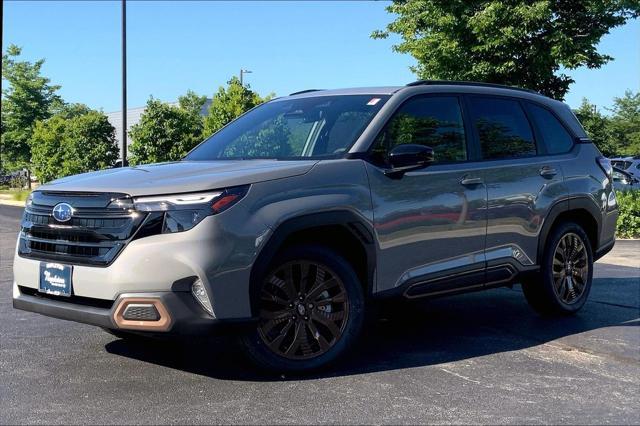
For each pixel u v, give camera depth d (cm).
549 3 1453
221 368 477
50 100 4922
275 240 433
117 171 487
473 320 648
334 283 470
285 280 454
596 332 603
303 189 452
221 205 419
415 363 500
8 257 1128
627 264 1062
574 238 650
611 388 452
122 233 417
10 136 4734
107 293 417
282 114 569
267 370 453
